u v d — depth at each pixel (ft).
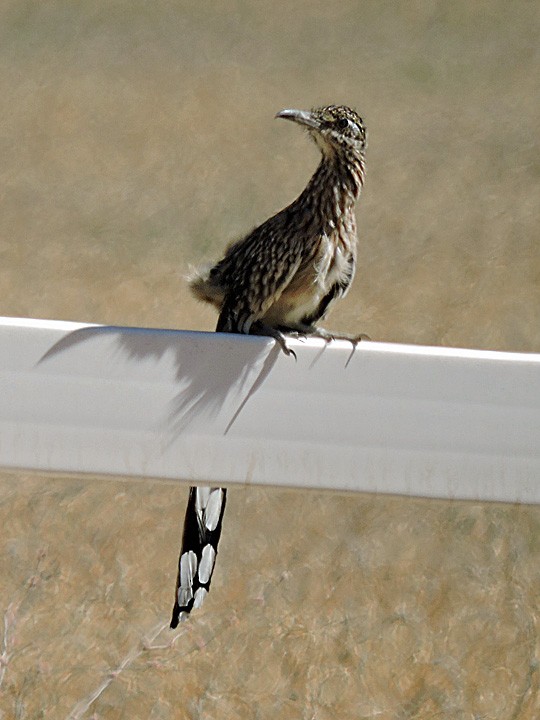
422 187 54.49
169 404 13.25
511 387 13.30
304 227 21.52
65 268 43.65
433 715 21.59
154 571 25.14
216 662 22.53
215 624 23.35
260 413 13.37
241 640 23.08
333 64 75.56
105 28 81.51
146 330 13.23
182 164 57.16
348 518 27.81
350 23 85.10
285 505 28.25
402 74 73.82
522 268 44.50
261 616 23.95
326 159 21.66
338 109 21.70
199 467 13.37
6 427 13.12
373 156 59.06
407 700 22.02
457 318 39.01
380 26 84.38
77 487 28.32
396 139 61.98
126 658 21.17
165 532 26.63
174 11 86.63
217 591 24.62
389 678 22.48
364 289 41.75
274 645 23.04
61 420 13.16
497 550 26.55
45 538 26.12
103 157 57.93
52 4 86.33
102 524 26.76
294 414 13.38
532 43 80.59
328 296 22.38
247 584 24.89
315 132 21.59
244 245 22.00
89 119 63.52
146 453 13.29
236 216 50.57
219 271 22.41
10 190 53.26
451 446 13.35
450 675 22.59
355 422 13.37
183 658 22.44
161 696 21.59
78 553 25.67
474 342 37.29
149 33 80.79
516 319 39.22
